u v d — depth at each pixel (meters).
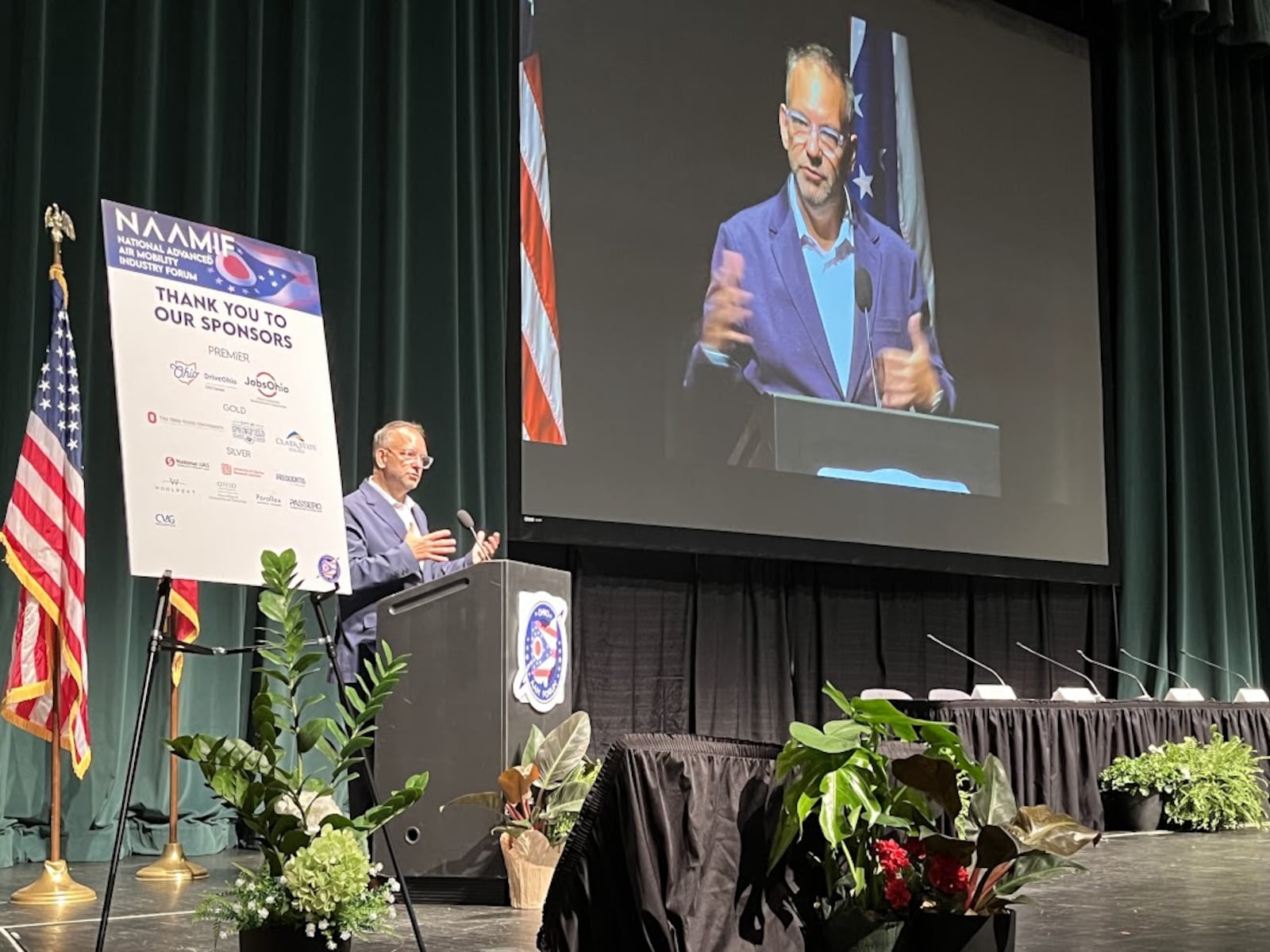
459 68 6.10
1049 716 5.56
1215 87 9.11
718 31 6.87
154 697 4.88
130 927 2.99
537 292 6.14
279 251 2.95
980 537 7.57
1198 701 6.23
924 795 2.58
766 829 2.53
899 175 7.52
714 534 6.50
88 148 4.96
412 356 5.86
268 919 2.40
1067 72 8.40
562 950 2.41
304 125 5.53
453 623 3.37
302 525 2.79
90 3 5.02
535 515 6.01
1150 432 8.44
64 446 3.69
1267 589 8.92
